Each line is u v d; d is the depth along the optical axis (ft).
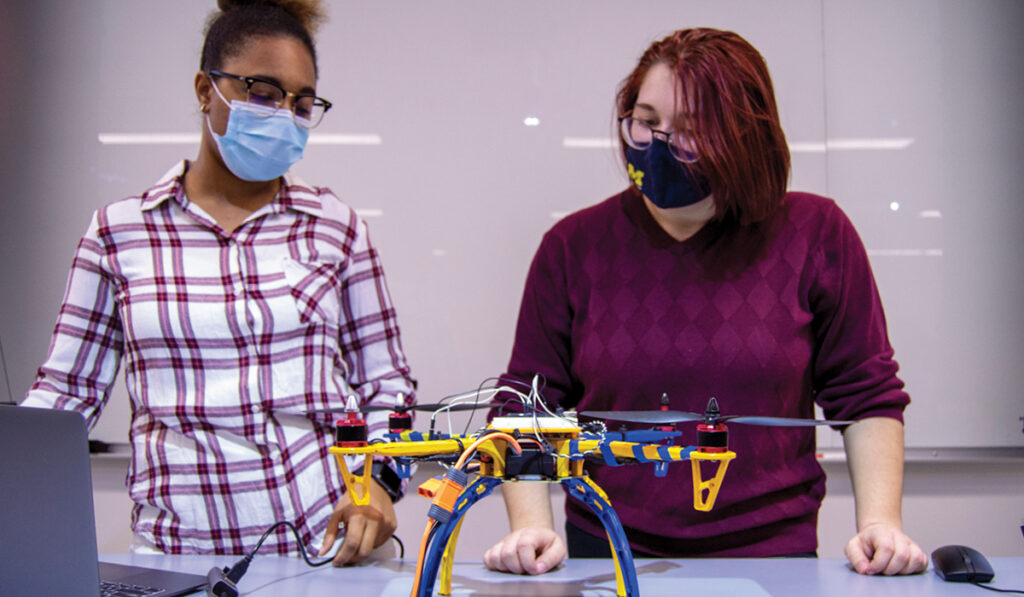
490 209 6.72
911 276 6.59
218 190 3.87
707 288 3.53
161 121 6.77
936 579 2.83
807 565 3.07
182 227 3.77
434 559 2.23
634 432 2.47
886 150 6.64
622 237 3.72
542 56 6.76
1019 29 6.64
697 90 3.20
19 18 6.80
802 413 3.60
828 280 3.54
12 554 2.13
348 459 3.73
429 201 6.74
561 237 3.85
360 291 4.03
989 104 6.63
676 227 3.67
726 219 3.60
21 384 6.56
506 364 6.67
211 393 3.62
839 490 6.49
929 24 6.67
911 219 6.61
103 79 6.79
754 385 3.42
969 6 6.67
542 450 2.33
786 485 3.41
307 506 3.64
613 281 3.67
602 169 6.71
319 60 6.77
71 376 3.66
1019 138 6.61
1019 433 6.49
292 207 3.92
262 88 3.63
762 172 3.33
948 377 6.56
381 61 6.79
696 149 3.18
